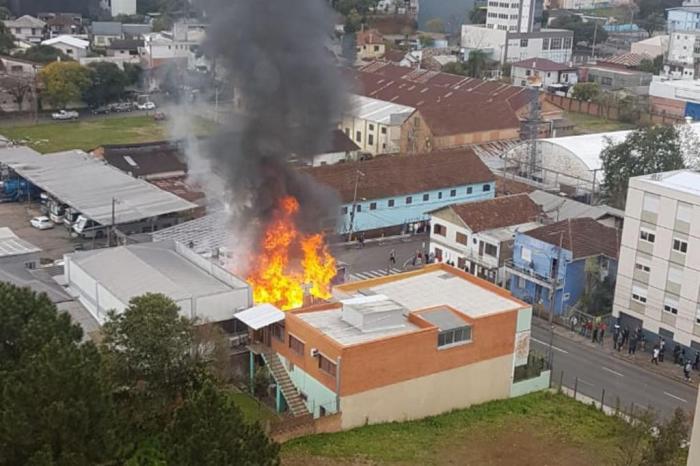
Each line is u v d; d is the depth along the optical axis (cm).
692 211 4184
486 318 3600
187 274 4078
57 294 3978
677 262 4291
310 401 3428
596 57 15050
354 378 3266
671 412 3731
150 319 2978
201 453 2148
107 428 2300
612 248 4962
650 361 4312
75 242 5669
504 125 8600
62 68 9756
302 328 3419
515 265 5097
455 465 3120
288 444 3148
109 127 9225
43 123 9369
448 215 5506
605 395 3884
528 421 3534
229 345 3562
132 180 6334
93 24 13725
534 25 14712
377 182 6103
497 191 6819
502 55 13762
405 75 10862
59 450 2192
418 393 3462
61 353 2344
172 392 3000
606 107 10700
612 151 6319
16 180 6650
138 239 5278
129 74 10569
